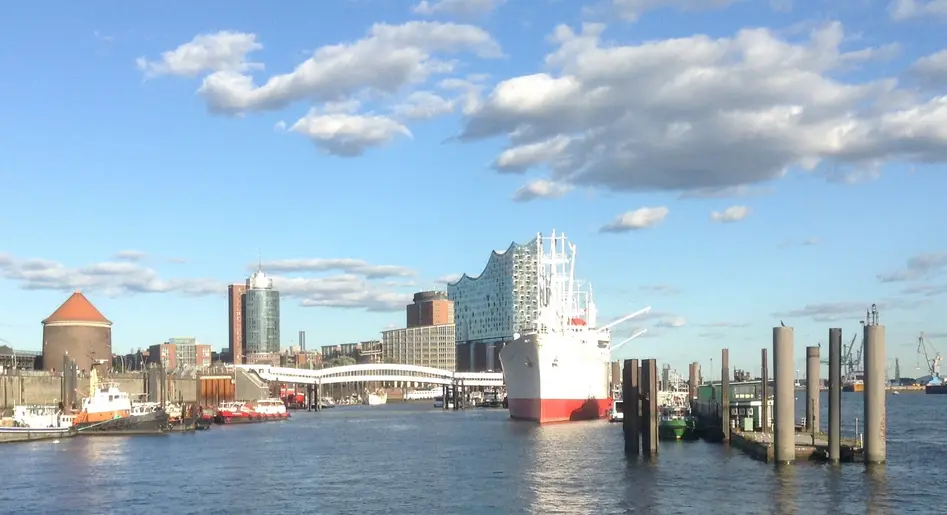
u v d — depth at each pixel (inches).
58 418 6815.9
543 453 5093.5
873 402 4020.7
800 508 3319.4
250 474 4527.6
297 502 3673.7
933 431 6904.5
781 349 4175.7
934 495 3526.1
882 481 3799.2
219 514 3447.3
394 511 3442.4
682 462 4493.1
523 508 3437.5
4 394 7780.5
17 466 4884.4
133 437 6958.7
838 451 4200.3
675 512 3284.9
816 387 4741.6
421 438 6624.0
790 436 4215.1
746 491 3634.4
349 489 3983.8
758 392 5969.5
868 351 3998.5
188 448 5935.0
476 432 6993.1
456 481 4143.7
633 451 4795.8
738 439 5167.3
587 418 7691.9
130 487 4104.3
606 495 3644.2
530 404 7554.1
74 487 4109.3
